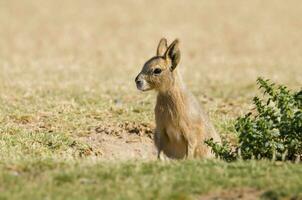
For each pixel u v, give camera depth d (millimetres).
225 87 27594
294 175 11789
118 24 52344
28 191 10883
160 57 15078
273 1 62938
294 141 14141
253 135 14094
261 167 12406
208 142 14281
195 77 31000
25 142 16359
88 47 43531
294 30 51375
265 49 44000
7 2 58688
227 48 44375
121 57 39469
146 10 58219
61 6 58500
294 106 14414
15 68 32812
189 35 48875
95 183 11422
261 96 24688
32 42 44625
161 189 11000
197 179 11516
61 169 12180
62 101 21812
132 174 11852
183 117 14594
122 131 17906
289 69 34656
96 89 25562
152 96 23797
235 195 11008
